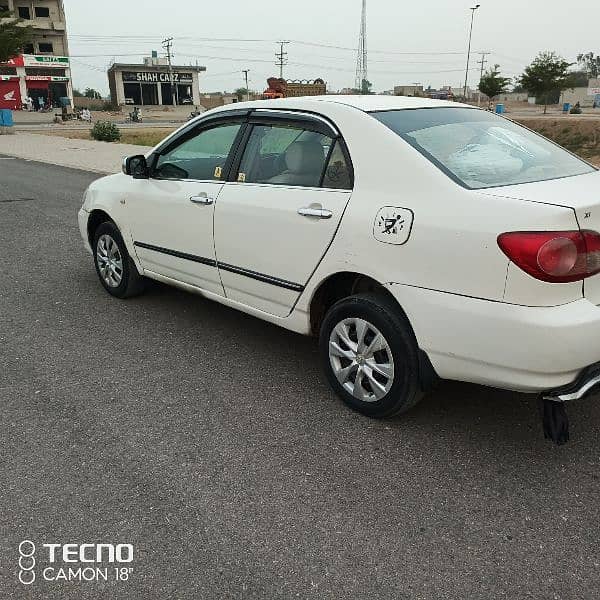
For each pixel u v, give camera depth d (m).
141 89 81.62
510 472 3.07
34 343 4.66
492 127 3.77
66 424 3.52
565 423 2.99
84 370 4.21
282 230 3.69
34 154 20.72
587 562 2.50
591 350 2.77
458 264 2.90
